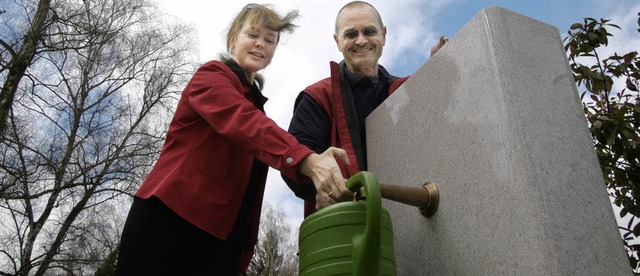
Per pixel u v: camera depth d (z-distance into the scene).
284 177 1.86
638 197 2.32
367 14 2.07
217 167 1.47
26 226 7.81
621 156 2.19
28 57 7.88
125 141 9.25
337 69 2.00
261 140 1.32
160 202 1.39
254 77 1.90
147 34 10.35
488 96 1.23
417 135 1.59
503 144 1.15
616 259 1.04
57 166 8.19
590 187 1.12
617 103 2.35
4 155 7.48
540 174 1.07
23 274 7.20
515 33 1.27
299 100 2.08
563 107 1.21
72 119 9.05
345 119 1.92
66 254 8.02
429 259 1.42
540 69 1.24
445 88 1.45
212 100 1.42
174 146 1.51
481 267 1.18
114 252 8.22
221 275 1.56
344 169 1.81
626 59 2.40
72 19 8.52
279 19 1.79
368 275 1.10
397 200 1.41
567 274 0.97
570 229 1.03
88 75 9.64
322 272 1.15
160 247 1.37
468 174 1.29
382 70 2.27
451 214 1.34
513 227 1.08
